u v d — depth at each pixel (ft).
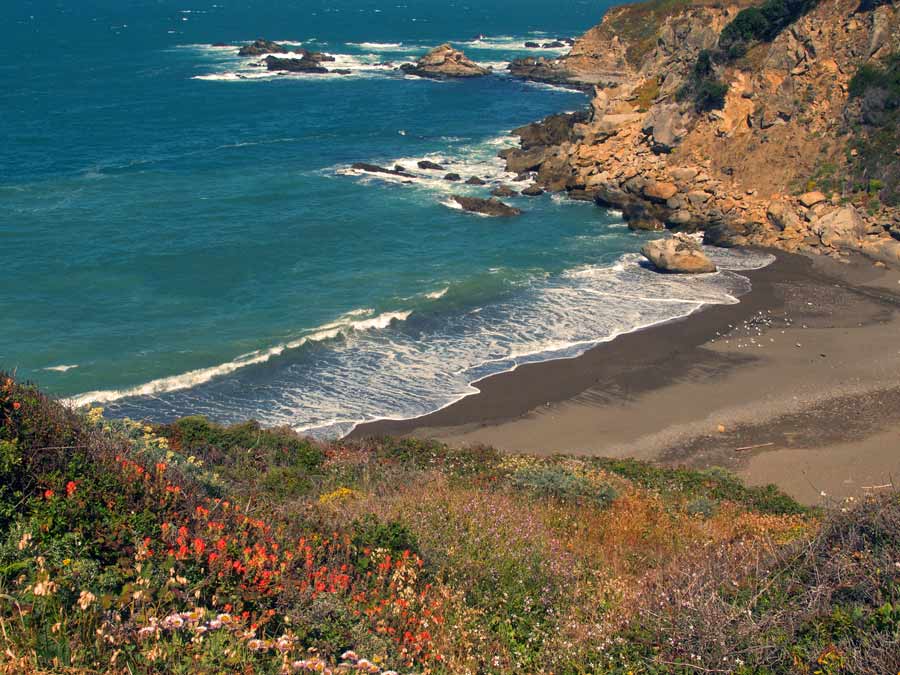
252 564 31.89
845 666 28.50
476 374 129.70
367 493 60.34
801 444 108.27
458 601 38.04
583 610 39.52
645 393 124.16
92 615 26.37
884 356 135.54
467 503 52.37
